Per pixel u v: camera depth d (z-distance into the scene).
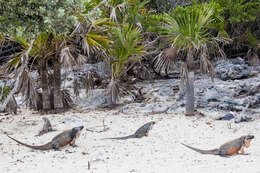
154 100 15.85
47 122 11.39
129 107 14.61
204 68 13.21
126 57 14.72
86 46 13.46
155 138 10.23
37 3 9.20
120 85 16.05
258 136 10.16
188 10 12.92
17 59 14.58
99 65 19.16
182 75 13.40
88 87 16.08
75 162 7.86
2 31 9.76
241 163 7.52
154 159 8.04
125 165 7.55
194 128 11.40
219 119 12.61
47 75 15.35
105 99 16.11
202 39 13.01
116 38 14.70
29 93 14.69
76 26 13.46
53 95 15.42
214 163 7.61
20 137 10.87
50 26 9.62
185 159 8.01
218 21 14.71
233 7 19.00
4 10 9.45
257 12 19.62
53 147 9.08
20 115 14.62
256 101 13.55
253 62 20.72
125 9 16.41
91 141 10.02
